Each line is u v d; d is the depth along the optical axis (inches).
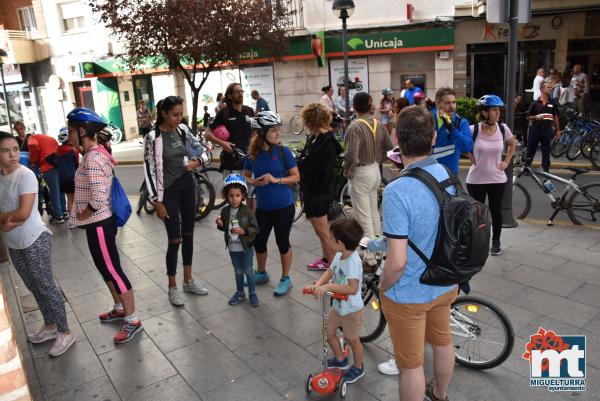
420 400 107.1
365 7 634.2
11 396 59.3
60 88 904.3
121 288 164.9
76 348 164.6
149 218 321.4
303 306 184.2
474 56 623.5
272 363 149.1
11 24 930.1
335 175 288.0
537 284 189.6
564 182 253.8
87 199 161.0
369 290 154.0
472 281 194.9
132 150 729.6
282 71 695.7
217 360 152.4
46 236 157.8
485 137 208.1
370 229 209.8
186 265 198.7
